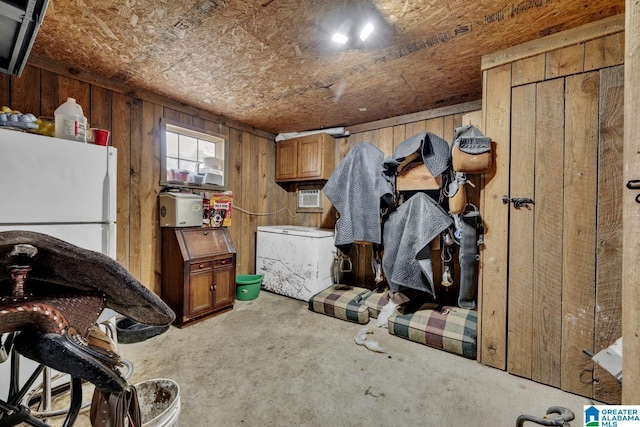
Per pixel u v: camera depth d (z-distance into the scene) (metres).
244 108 3.00
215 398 1.53
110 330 1.61
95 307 0.58
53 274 0.57
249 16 1.53
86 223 1.54
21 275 0.50
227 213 3.06
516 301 1.77
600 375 1.52
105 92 2.32
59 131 1.53
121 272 0.55
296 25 1.60
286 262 3.35
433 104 2.84
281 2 1.42
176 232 2.56
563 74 1.61
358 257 3.44
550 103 1.65
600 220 1.53
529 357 1.73
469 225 2.04
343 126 3.57
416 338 2.22
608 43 1.50
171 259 2.59
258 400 1.52
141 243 2.57
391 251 2.46
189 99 2.75
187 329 2.43
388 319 2.41
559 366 1.63
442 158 2.13
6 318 0.45
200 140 3.22
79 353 0.48
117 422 0.54
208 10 1.48
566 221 1.62
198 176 2.98
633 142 0.78
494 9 1.46
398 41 1.75
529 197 1.72
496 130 1.82
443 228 2.18
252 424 1.35
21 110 1.92
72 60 2.03
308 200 3.94
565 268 1.62
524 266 1.74
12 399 0.72
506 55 1.79
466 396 1.57
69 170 1.48
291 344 2.18
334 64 2.04
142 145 2.57
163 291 2.68
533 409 1.47
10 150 1.31
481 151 1.77
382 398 1.55
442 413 1.44
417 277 2.30
